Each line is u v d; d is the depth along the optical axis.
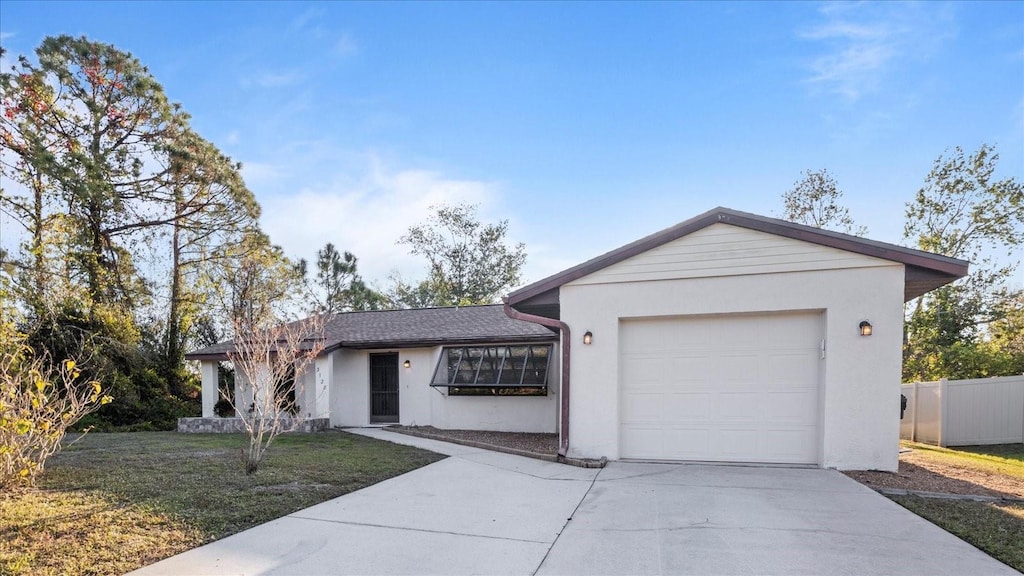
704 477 7.12
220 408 17.05
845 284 7.49
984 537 4.66
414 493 6.39
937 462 8.62
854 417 7.39
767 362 8.01
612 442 8.34
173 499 5.82
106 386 14.98
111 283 18.66
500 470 7.85
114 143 18.56
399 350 14.98
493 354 13.68
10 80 16.08
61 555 4.14
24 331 13.52
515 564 4.12
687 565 4.08
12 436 5.63
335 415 14.82
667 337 8.45
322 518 5.30
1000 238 20.39
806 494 6.16
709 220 8.06
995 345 19.73
